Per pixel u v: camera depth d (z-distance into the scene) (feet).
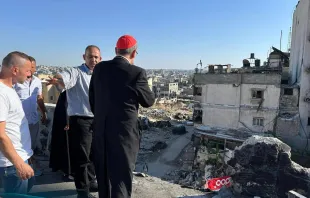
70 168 13.16
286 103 74.84
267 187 11.22
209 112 83.76
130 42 8.78
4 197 8.69
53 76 12.33
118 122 8.37
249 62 102.83
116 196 8.20
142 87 8.52
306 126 73.10
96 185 12.73
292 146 74.02
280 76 73.97
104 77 8.63
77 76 12.64
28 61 9.57
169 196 12.94
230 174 12.05
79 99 12.49
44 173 14.79
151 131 116.06
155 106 197.26
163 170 74.69
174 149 91.66
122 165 8.35
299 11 85.71
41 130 18.04
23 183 9.78
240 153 11.76
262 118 76.69
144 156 85.97
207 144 71.87
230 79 79.82
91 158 12.62
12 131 9.49
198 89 86.38
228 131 76.28
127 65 8.52
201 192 13.53
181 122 137.69
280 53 108.47
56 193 12.53
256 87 76.74
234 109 79.82
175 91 320.50
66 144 13.28
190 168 73.36
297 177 10.97
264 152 11.27
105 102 8.48
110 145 8.39
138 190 13.37
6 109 8.96
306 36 73.36
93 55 12.74
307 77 72.43
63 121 13.16
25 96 14.70
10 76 9.36
